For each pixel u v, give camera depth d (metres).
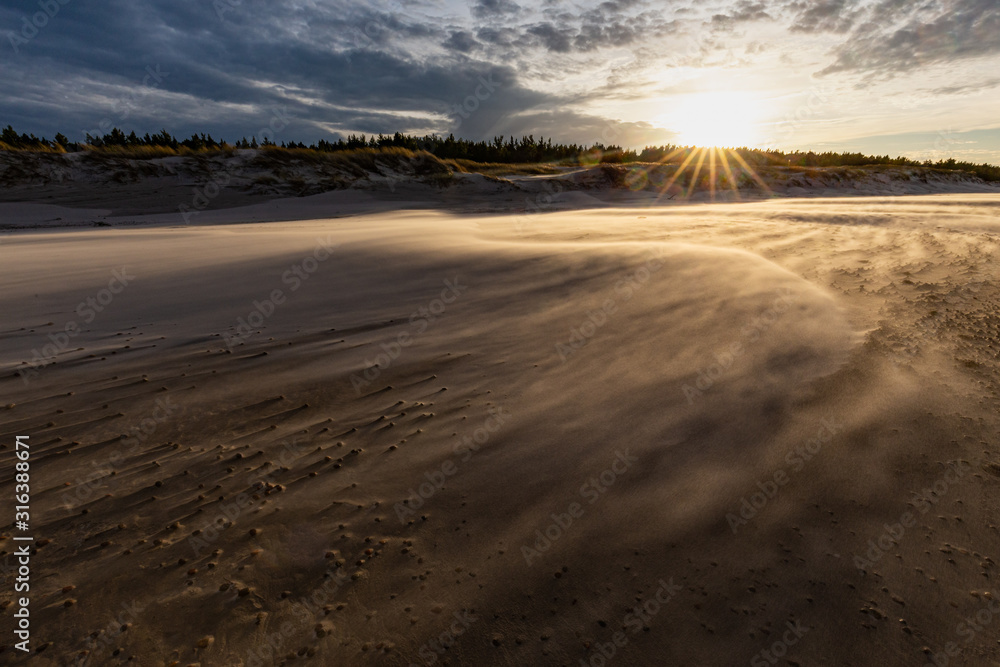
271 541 2.41
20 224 19.59
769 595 2.12
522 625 1.99
